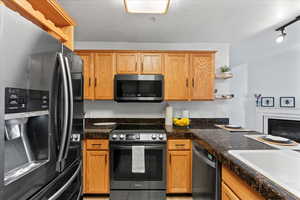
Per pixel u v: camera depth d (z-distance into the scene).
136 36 2.74
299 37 2.83
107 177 2.30
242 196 1.04
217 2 1.77
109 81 2.68
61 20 1.38
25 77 0.77
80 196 1.50
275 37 2.81
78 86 1.43
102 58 2.67
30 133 0.95
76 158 1.39
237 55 3.98
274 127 4.00
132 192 2.25
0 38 0.64
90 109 3.02
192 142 2.15
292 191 0.72
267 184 0.79
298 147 1.42
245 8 1.90
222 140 1.65
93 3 1.78
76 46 2.98
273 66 4.00
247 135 1.89
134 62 2.69
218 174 1.41
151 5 1.66
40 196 0.87
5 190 0.66
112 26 2.36
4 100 0.65
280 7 1.88
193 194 2.09
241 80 4.62
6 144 0.82
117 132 2.29
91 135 2.27
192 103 3.09
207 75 2.73
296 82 3.65
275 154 1.25
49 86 0.94
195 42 3.04
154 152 2.26
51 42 0.97
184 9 1.91
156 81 2.58
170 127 2.65
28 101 0.78
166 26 2.37
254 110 4.37
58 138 1.02
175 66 2.72
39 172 0.87
